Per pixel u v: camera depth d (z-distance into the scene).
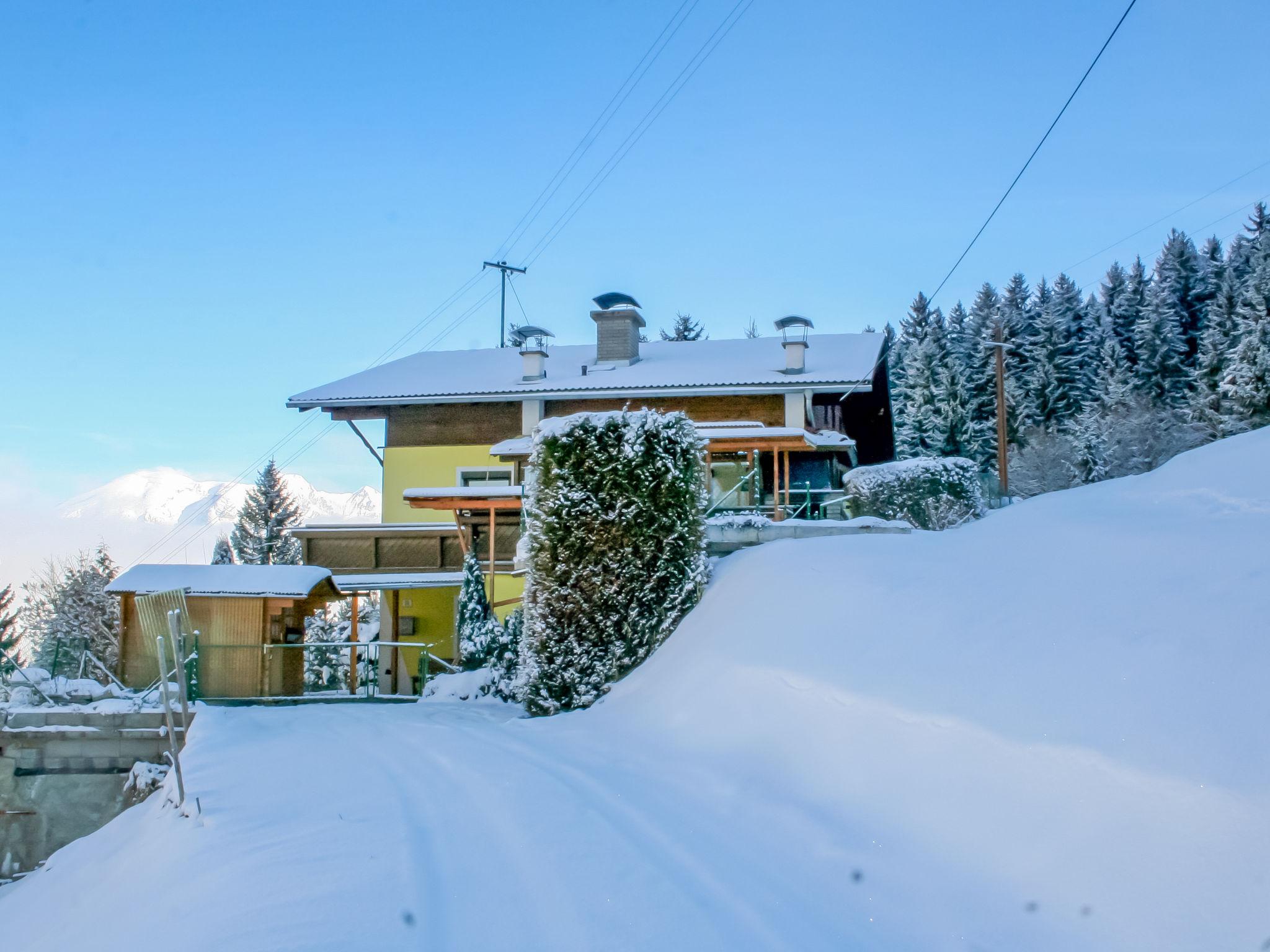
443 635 21.80
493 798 6.55
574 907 4.51
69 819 10.88
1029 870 4.05
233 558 43.00
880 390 28.58
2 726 11.03
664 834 5.44
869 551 8.56
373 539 20.44
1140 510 7.05
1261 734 3.83
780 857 4.92
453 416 25.16
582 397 23.88
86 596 35.62
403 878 5.05
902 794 4.98
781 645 7.42
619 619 10.45
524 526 12.08
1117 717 4.41
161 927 5.13
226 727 10.70
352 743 9.48
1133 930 3.53
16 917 8.15
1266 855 3.43
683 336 64.88
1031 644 5.36
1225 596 4.80
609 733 8.52
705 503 11.24
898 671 5.96
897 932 4.02
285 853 5.80
